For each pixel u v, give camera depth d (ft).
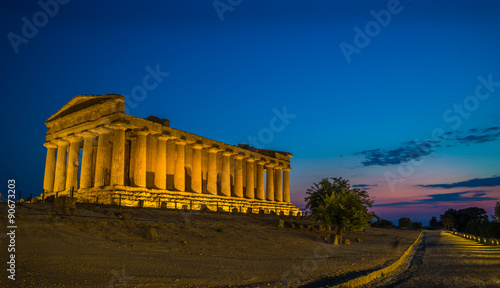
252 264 69.56
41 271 47.21
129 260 59.36
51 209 85.81
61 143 191.52
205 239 90.33
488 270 76.54
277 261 76.48
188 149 203.10
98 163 163.02
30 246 57.57
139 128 167.73
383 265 80.33
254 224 134.51
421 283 60.85
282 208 256.32
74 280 45.29
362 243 143.64
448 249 137.80
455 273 72.43
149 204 157.17
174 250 73.41
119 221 83.51
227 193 213.66
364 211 152.66
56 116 199.21
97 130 166.81
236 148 226.17
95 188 158.81
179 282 49.80
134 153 180.65
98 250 62.69
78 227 73.77
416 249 141.08
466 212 471.21
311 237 130.82
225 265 65.51
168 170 184.96
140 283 47.21
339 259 88.38
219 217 136.26
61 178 188.96
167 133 179.73
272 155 269.85
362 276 61.67
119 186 152.35
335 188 175.22
